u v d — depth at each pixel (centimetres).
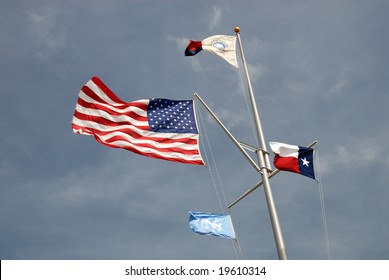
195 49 5331
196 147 4688
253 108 4491
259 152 4075
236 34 5350
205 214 3856
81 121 4850
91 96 4966
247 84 4741
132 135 4766
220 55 5181
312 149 3988
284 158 3962
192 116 4900
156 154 4641
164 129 4812
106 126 4847
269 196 3725
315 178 3928
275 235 3441
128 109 4928
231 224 3831
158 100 4978
